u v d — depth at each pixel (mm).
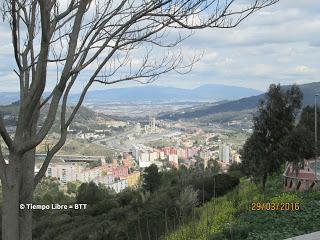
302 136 15836
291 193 13758
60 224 15438
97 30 3680
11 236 3482
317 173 16969
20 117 3471
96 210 17719
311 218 8891
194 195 13094
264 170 16344
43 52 3379
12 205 3496
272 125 16203
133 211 13703
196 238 9758
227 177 19016
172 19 3689
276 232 7828
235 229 8367
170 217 11969
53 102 3475
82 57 3639
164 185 21688
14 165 3484
